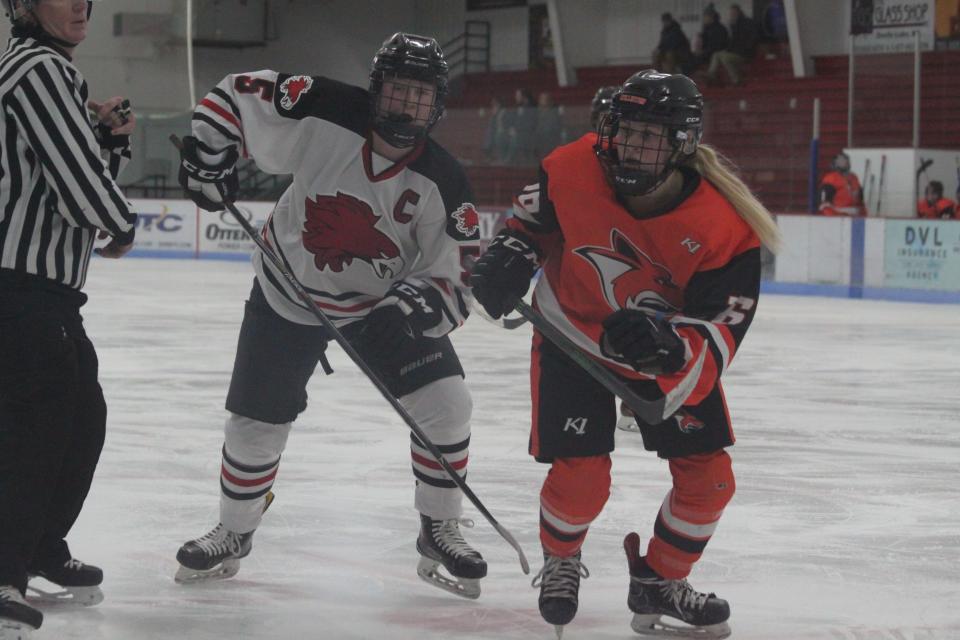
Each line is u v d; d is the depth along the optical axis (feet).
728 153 114.62
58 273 19.03
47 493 19.17
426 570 23.43
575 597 20.06
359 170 21.56
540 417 19.98
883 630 21.18
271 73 21.77
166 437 37.42
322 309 22.79
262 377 22.63
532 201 20.03
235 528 23.24
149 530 26.84
